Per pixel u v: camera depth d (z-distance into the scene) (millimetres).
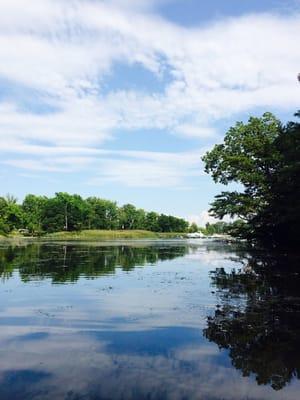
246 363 10359
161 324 14102
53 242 93938
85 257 43781
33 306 17172
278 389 8898
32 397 8453
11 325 14039
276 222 47312
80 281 24703
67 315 15508
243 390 8844
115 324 14125
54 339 12406
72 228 175500
